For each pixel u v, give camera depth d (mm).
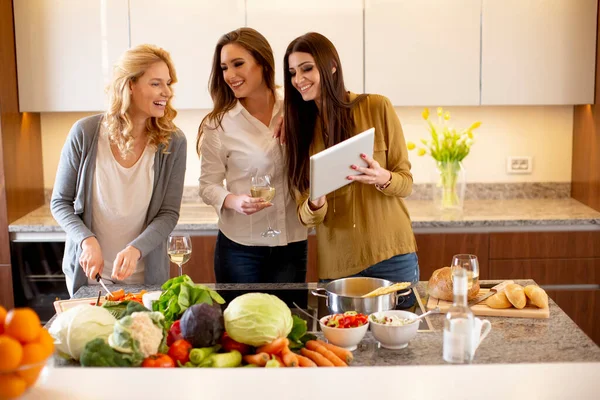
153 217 2652
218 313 1658
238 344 1659
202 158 2826
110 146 2574
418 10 3770
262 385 1264
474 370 1316
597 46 3799
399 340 1747
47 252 3680
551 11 3779
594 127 3867
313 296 2199
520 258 3652
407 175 2590
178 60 3801
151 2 3758
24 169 3891
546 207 3967
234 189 2809
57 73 3805
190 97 3838
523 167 4250
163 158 2617
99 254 2443
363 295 2117
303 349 1677
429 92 3830
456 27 3779
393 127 2619
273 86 2736
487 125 4219
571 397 1201
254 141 2746
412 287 2307
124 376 1306
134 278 2674
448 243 3631
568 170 4258
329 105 2512
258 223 2785
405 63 3805
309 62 2461
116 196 2588
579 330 1886
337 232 2605
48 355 1278
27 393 1238
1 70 3604
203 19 3771
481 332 1862
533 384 1253
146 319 1561
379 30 3779
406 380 1276
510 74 3820
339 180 2342
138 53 2467
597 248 3650
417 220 3611
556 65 3818
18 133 3816
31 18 3764
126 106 2473
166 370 1334
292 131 2590
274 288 2320
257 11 3766
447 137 3760
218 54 2691
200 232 3654
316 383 1270
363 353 1744
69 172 2584
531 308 2029
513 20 3777
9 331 1231
